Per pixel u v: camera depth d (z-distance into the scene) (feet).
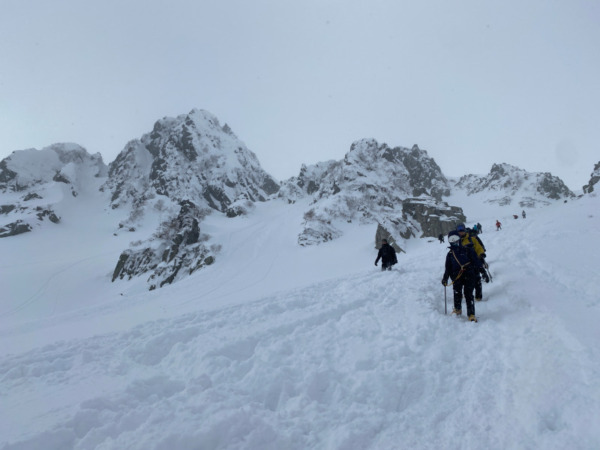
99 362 18.38
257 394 13.92
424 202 216.95
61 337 29.76
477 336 18.49
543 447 9.81
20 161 602.85
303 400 13.42
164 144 647.56
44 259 280.51
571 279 25.02
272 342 19.38
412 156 520.83
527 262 33.24
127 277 217.36
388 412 12.75
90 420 11.93
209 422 11.43
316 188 472.03
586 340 14.38
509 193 457.27
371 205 291.17
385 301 25.66
